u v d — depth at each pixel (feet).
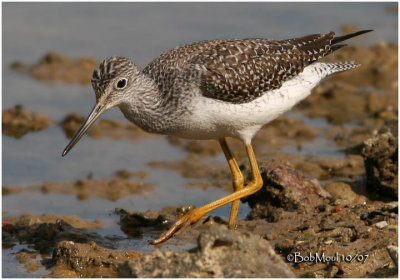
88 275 35.22
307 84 43.09
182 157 53.93
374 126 58.39
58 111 62.28
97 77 39.45
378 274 32.01
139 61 69.31
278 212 42.16
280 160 47.03
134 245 39.81
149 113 40.04
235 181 42.34
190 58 40.34
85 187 48.65
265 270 28.37
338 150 54.13
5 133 57.82
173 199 46.78
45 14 83.97
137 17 82.69
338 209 41.57
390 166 44.04
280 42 42.88
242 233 29.09
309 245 36.32
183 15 81.97
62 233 41.24
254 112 40.24
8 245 39.78
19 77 69.31
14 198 46.70
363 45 75.15
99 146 56.24
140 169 51.70
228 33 74.49
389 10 83.82
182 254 28.45
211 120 39.70
